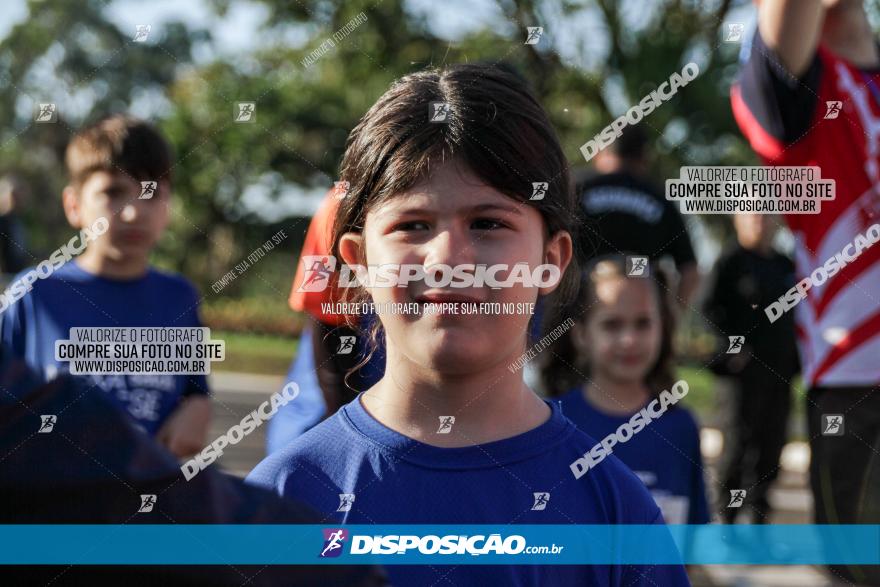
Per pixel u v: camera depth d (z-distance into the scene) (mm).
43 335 2273
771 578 2904
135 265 2365
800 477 3861
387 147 1326
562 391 2688
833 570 2096
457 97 1326
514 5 3148
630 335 2594
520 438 1365
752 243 3223
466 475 1336
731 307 3252
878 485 1999
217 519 991
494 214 1292
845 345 2037
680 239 2846
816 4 1911
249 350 4449
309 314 2279
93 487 951
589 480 1380
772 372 3230
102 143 2346
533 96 1404
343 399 2221
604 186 2814
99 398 989
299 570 1002
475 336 1278
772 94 2035
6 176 2752
